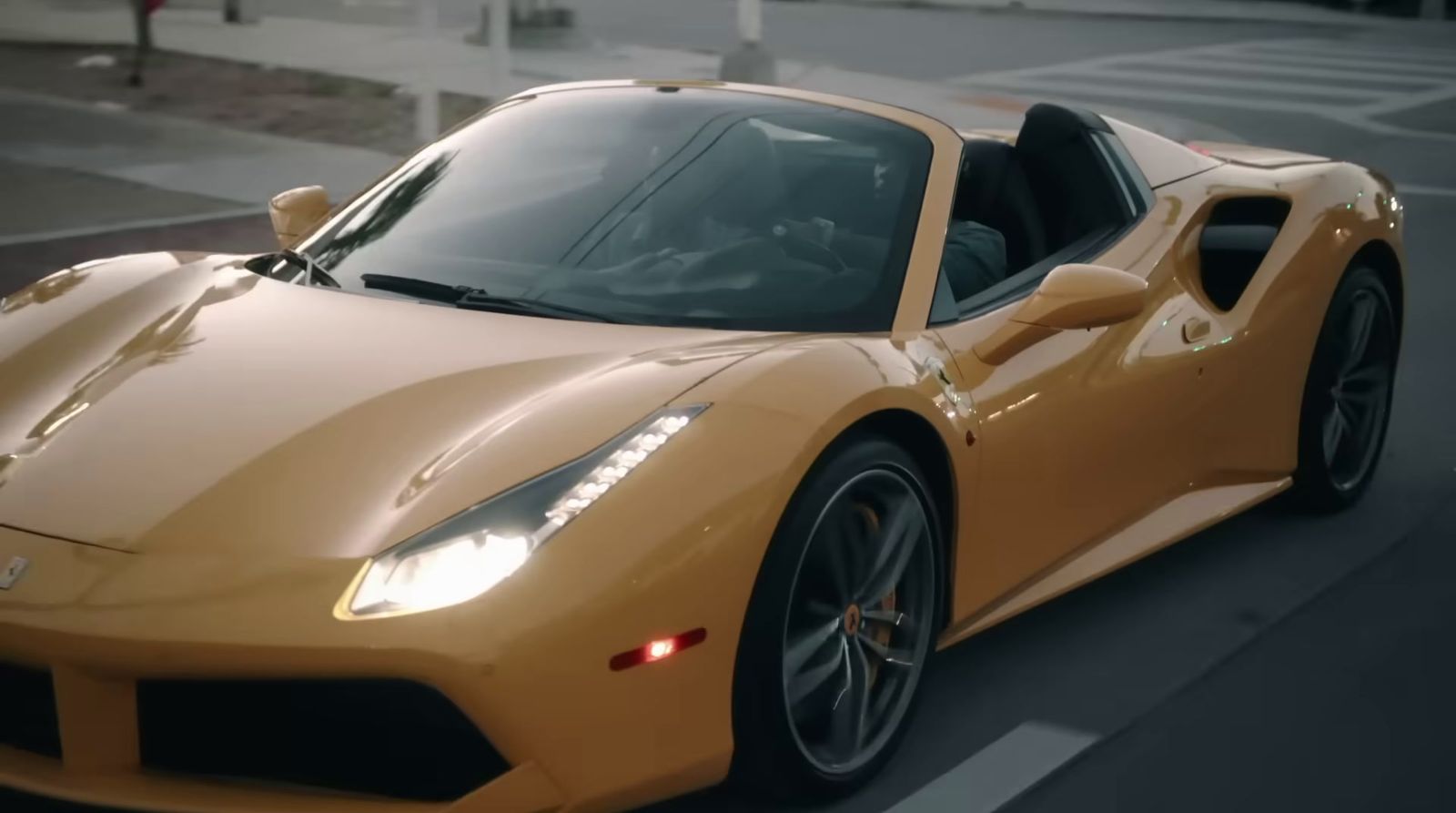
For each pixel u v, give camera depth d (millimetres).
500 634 2305
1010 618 3553
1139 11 25594
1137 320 3760
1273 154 4891
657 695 2467
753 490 2582
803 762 2760
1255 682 3482
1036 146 4008
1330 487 4527
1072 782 2996
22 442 2711
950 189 3498
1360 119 14484
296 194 3932
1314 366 4375
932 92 14914
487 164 3660
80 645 2303
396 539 2381
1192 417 3918
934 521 3057
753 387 2717
